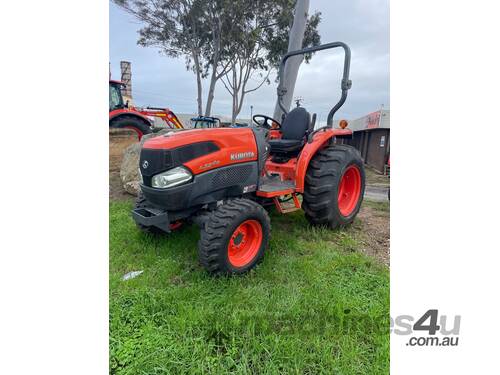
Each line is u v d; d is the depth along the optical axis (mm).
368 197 5883
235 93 13789
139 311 1965
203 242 2293
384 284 2324
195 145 2377
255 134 2797
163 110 8797
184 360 1597
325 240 3213
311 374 1560
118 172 5605
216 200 2578
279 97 3934
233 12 11500
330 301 2072
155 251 2824
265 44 12625
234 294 2156
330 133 3301
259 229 2555
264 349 1655
